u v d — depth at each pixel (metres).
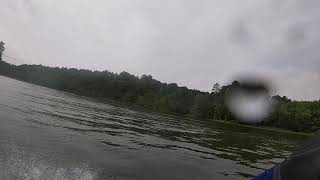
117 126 40.44
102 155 20.70
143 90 174.62
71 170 15.96
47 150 19.16
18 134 22.34
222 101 130.12
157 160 22.28
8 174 13.62
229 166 24.88
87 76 196.50
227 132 63.12
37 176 14.04
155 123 57.28
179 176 19.16
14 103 44.12
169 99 150.25
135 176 17.34
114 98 172.38
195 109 137.50
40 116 35.53
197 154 28.12
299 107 119.50
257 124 116.25
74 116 43.34
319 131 5.64
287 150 44.91
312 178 5.29
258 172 24.50
